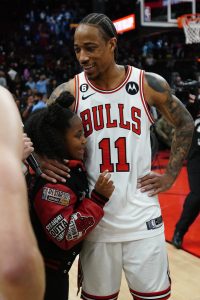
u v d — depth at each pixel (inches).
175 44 613.0
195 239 149.9
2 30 840.3
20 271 18.4
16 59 682.8
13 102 23.6
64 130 63.3
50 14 864.9
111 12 695.7
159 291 68.4
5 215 18.8
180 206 193.5
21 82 535.2
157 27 342.3
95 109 67.3
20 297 18.7
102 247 67.1
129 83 67.5
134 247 67.2
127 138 67.2
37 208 61.6
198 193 140.9
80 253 70.0
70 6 875.4
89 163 68.4
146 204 68.1
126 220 66.6
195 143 141.6
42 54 743.1
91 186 68.1
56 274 64.5
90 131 67.7
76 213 61.3
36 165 60.2
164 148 300.8
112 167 67.2
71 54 724.7
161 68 433.1
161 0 327.6
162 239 69.6
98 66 64.6
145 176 68.9
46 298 63.9
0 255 18.3
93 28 63.0
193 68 410.3
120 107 67.1
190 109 143.0
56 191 61.0
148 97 68.4
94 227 62.7
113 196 66.3
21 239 18.6
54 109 63.4
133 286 69.5
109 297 68.9
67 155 64.6
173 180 71.7
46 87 491.5
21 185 19.8
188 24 304.7
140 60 553.6
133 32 671.1
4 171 19.7
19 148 21.4
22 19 866.1
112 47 65.4
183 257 134.9
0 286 18.5
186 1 318.0
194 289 112.6
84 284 70.3
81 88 68.4
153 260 67.6
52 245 63.4
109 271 67.9
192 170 142.6
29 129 64.0
